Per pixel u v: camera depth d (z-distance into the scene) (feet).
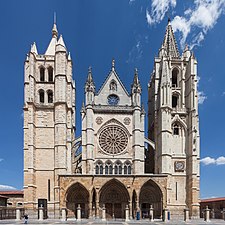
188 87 272.31
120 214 225.15
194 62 271.08
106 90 267.18
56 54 258.98
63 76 254.68
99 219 210.18
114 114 257.75
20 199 278.26
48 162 245.45
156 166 260.42
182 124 262.67
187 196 248.93
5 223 162.61
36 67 264.31
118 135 254.88
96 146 252.01
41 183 241.35
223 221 196.75
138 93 260.21
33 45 266.98
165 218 198.90
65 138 244.63
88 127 249.75
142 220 203.00
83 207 225.56
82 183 220.23
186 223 173.37
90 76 261.65
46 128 251.19
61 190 218.59
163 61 267.59
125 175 222.69
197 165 250.37
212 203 302.25
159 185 222.89
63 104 249.55
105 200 227.40
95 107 257.55
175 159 255.70
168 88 261.03
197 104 267.18
